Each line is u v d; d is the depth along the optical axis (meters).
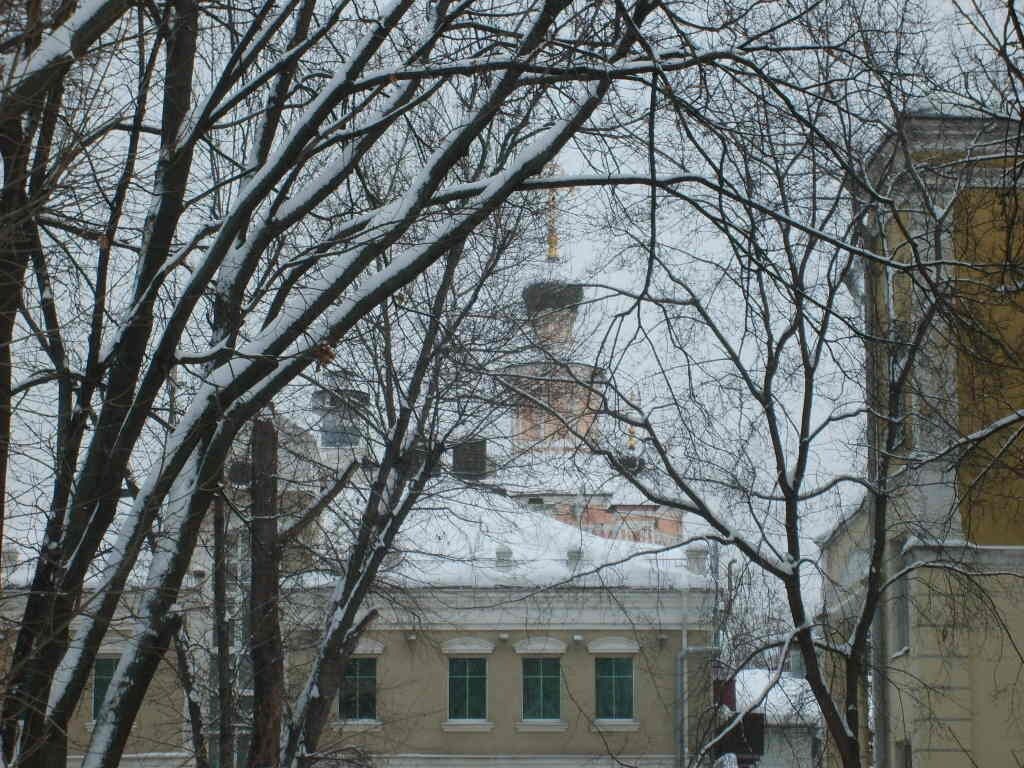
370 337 19.58
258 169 11.98
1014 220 13.62
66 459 11.01
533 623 38.50
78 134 9.48
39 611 10.40
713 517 15.91
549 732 38.94
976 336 14.51
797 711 16.86
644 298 14.42
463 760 38.91
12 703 10.14
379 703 38.72
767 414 15.71
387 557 25.91
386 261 18.05
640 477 16.62
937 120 16.72
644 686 38.34
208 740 17.50
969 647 22.78
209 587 21.56
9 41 8.87
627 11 11.04
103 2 9.49
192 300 10.61
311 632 23.00
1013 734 22.75
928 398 16.58
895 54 14.20
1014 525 22.58
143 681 10.72
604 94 11.09
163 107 11.23
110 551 11.20
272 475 18.06
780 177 14.83
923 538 17.11
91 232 10.81
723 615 16.56
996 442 18.41
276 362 10.81
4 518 10.39
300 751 18.22
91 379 10.90
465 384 18.84
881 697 18.78
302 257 11.12
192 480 11.28
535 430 20.28
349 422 20.72
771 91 13.16
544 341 18.38
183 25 11.27
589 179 11.38
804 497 16.03
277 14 11.56
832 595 22.91
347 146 11.47
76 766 28.95
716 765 15.76
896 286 17.50
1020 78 11.79
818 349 15.91
